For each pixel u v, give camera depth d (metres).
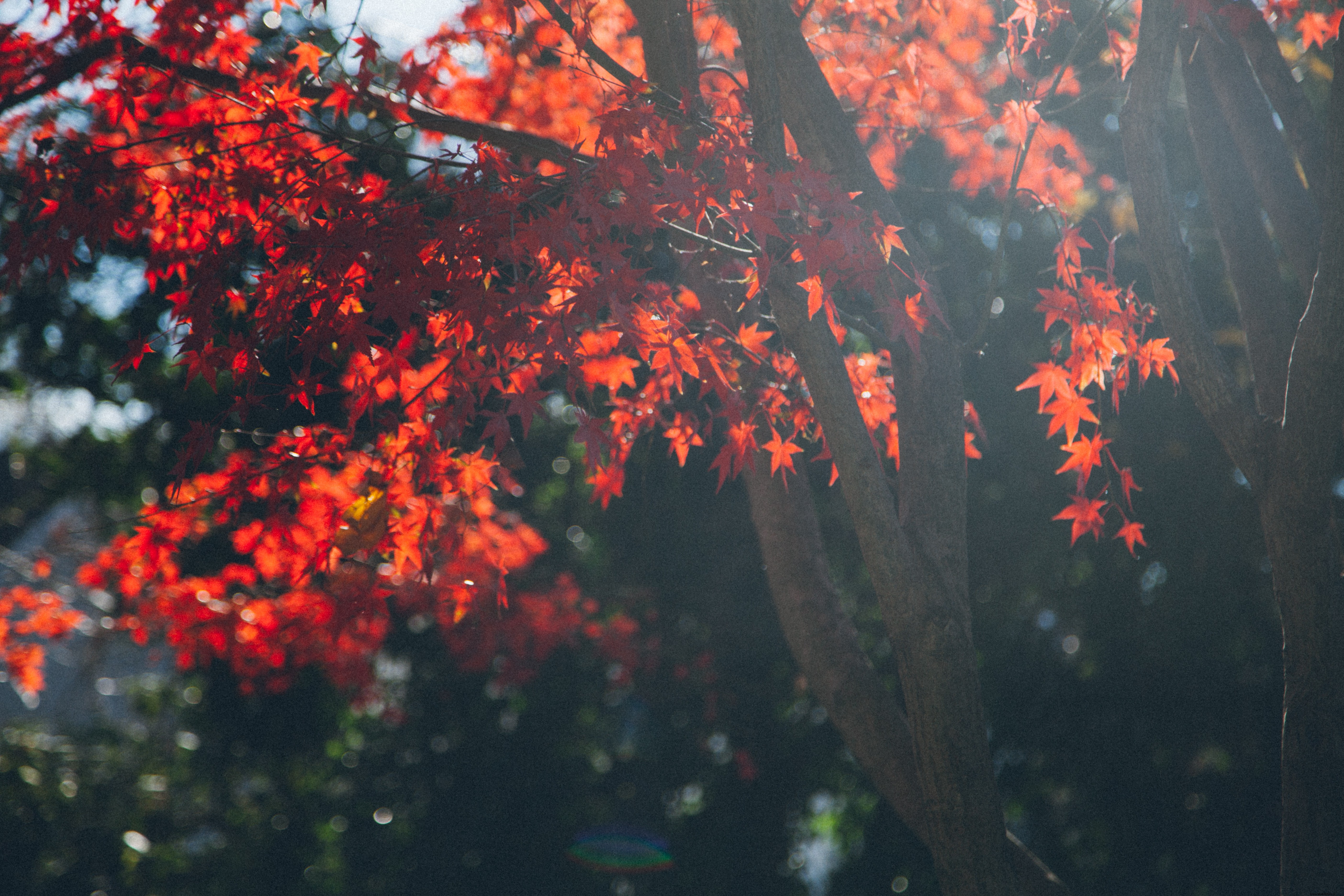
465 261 2.83
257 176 3.33
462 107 4.45
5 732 10.83
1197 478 8.02
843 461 3.03
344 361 5.40
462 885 9.55
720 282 3.84
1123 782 8.34
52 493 11.17
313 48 3.58
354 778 10.23
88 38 3.54
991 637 8.73
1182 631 8.02
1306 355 2.86
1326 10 4.25
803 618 3.98
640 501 9.34
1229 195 3.85
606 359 3.87
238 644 6.00
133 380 9.16
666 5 3.79
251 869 10.13
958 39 4.85
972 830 2.94
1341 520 6.67
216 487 5.00
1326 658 2.90
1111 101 7.28
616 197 3.28
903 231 3.46
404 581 6.77
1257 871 8.02
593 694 9.55
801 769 9.03
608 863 9.52
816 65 3.47
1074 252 3.66
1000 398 8.62
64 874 9.92
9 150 4.23
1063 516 3.92
